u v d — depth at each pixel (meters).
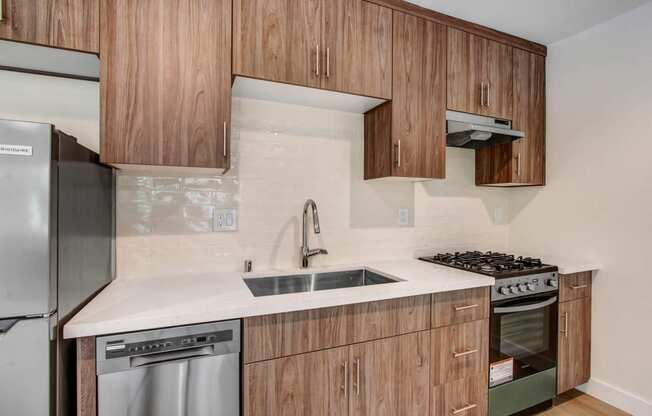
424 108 1.94
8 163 0.90
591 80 2.17
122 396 1.09
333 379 1.39
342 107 2.04
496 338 1.80
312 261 2.05
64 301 1.04
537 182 2.42
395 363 1.52
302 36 1.62
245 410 1.24
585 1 1.87
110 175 1.53
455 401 1.68
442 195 2.47
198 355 1.18
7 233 0.91
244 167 1.85
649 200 1.91
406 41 1.88
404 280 1.66
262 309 1.24
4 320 0.91
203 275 1.72
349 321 1.42
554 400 2.14
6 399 0.91
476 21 2.07
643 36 1.92
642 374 1.94
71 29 1.24
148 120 1.33
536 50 2.37
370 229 2.22
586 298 2.16
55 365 0.98
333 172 2.09
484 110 2.15
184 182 1.73
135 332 1.10
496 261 2.11
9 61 1.35
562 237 2.35
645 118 1.92
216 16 1.44
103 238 1.44
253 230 1.88
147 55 1.33
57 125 1.48
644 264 1.93
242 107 1.85
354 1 1.74
